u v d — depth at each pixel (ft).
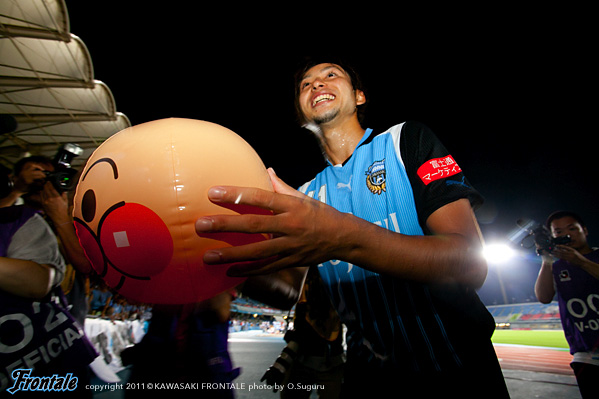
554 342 35.09
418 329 3.10
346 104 4.18
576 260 7.60
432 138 3.18
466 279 2.42
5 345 3.78
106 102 30.53
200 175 2.09
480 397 2.95
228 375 5.84
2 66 25.66
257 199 1.71
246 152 2.43
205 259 1.80
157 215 2.03
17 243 4.09
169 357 5.57
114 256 2.17
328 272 3.85
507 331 65.21
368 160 3.67
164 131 2.28
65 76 27.30
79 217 2.30
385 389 3.36
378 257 1.95
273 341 47.32
